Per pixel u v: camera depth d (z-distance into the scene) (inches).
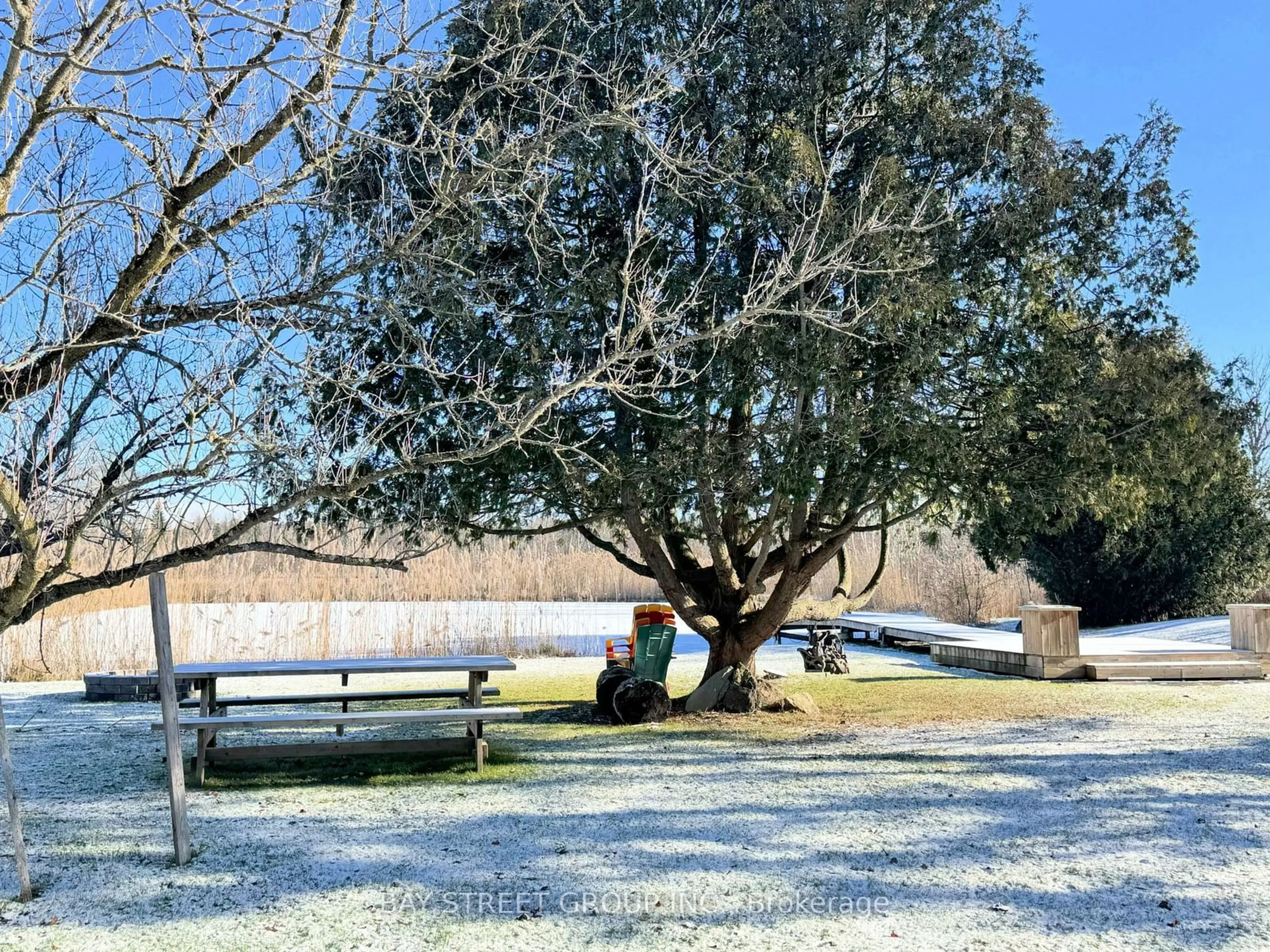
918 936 178.2
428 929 183.9
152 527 211.3
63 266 208.8
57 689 536.1
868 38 357.4
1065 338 362.6
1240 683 513.3
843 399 335.9
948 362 356.8
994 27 370.9
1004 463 364.8
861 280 318.7
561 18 318.7
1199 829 240.1
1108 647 604.1
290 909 193.8
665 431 346.6
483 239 322.3
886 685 518.0
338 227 282.8
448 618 681.0
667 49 328.8
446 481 342.3
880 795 276.8
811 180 339.9
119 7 164.2
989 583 979.9
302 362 220.5
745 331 327.0
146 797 285.0
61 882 209.6
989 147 351.3
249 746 306.8
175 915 191.3
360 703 464.1
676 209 328.2
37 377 188.5
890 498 373.7
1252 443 828.0
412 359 326.3
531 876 211.5
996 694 476.7
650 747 353.1
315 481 202.5
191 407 195.2
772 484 344.2
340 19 184.4
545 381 319.0
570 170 333.1
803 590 417.7
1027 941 175.2
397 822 255.3
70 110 170.6
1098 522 847.7
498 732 392.5
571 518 399.9
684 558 459.2
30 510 181.9
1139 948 171.5
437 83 270.2
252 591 794.8
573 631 786.8
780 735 374.6
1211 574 847.7
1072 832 239.1
